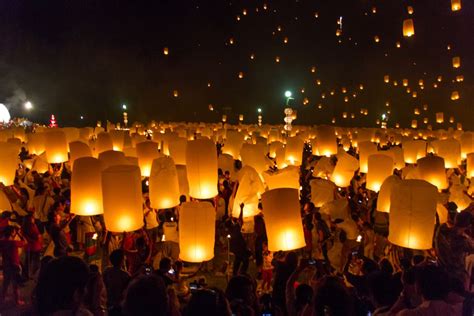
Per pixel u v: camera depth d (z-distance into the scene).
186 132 29.14
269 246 6.21
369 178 10.62
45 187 10.62
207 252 6.61
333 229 8.59
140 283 3.30
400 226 6.07
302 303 4.77
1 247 7.67
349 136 30.88
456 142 14.83
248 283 4.80
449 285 3.64
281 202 6.05
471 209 9.08
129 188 6.52
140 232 8.11
